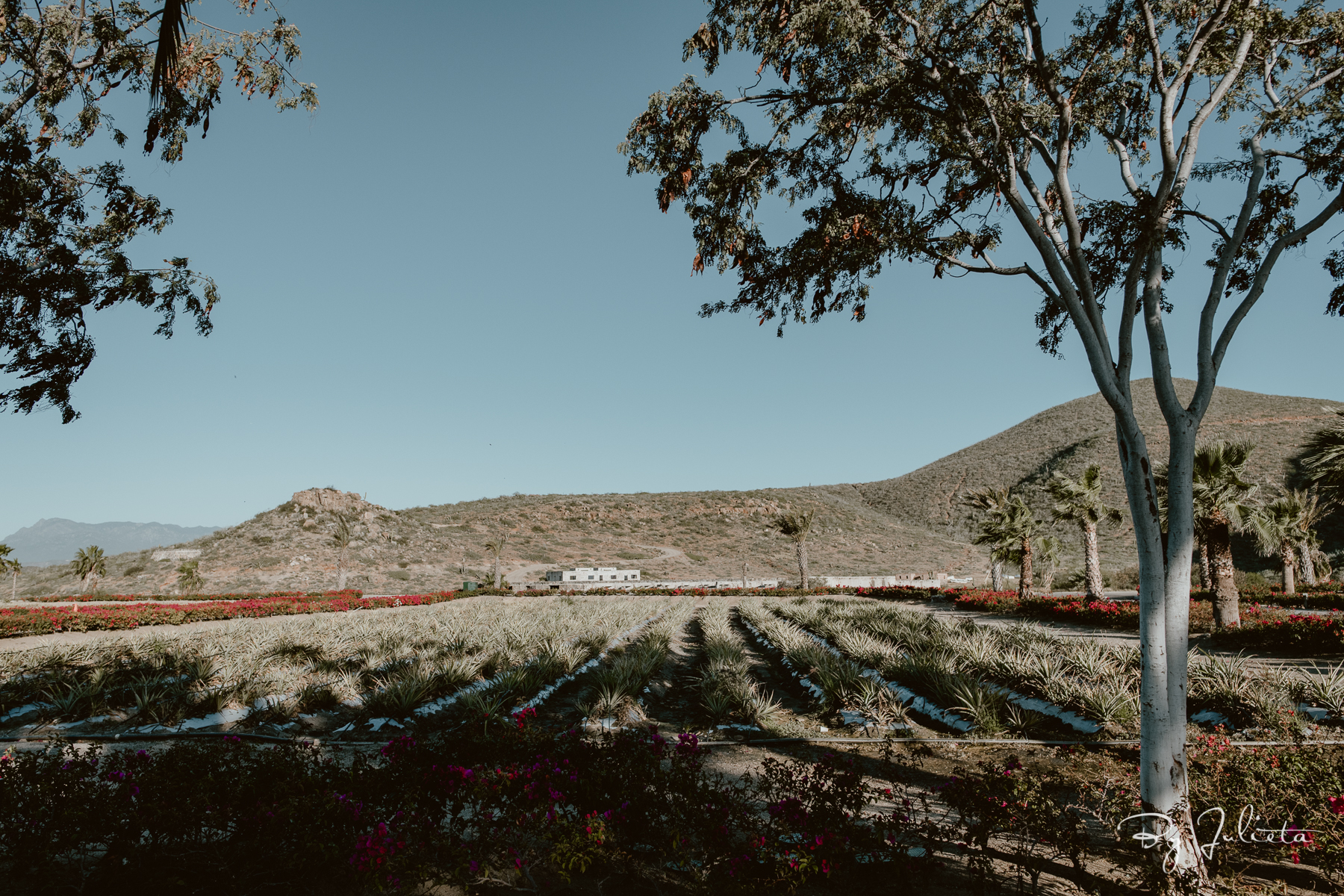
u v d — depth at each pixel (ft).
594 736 19.11
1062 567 188.75
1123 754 23.34
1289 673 30.81
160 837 12.74
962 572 239.91
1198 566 100.07
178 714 29.53
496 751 15.20
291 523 233.55
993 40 18.15
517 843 13.21
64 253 28.27
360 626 69.51
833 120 18.98
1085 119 19.47
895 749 25.44
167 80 16.25
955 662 36.73
